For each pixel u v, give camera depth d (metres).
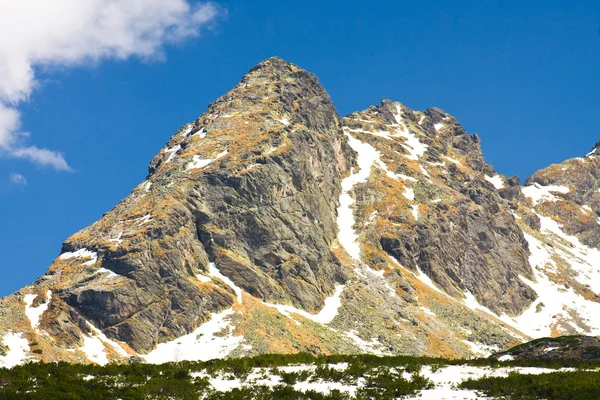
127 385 84.94
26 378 85.69
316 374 90.25
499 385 84.94
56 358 146.25
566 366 99.38
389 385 85.06
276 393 82.19
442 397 82.69
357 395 82.62
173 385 83.69
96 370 92.62
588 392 80.81
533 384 84.62
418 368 95.50
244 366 93.12
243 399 80.06
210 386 85.69
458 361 103.00
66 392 80.56
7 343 148.38
